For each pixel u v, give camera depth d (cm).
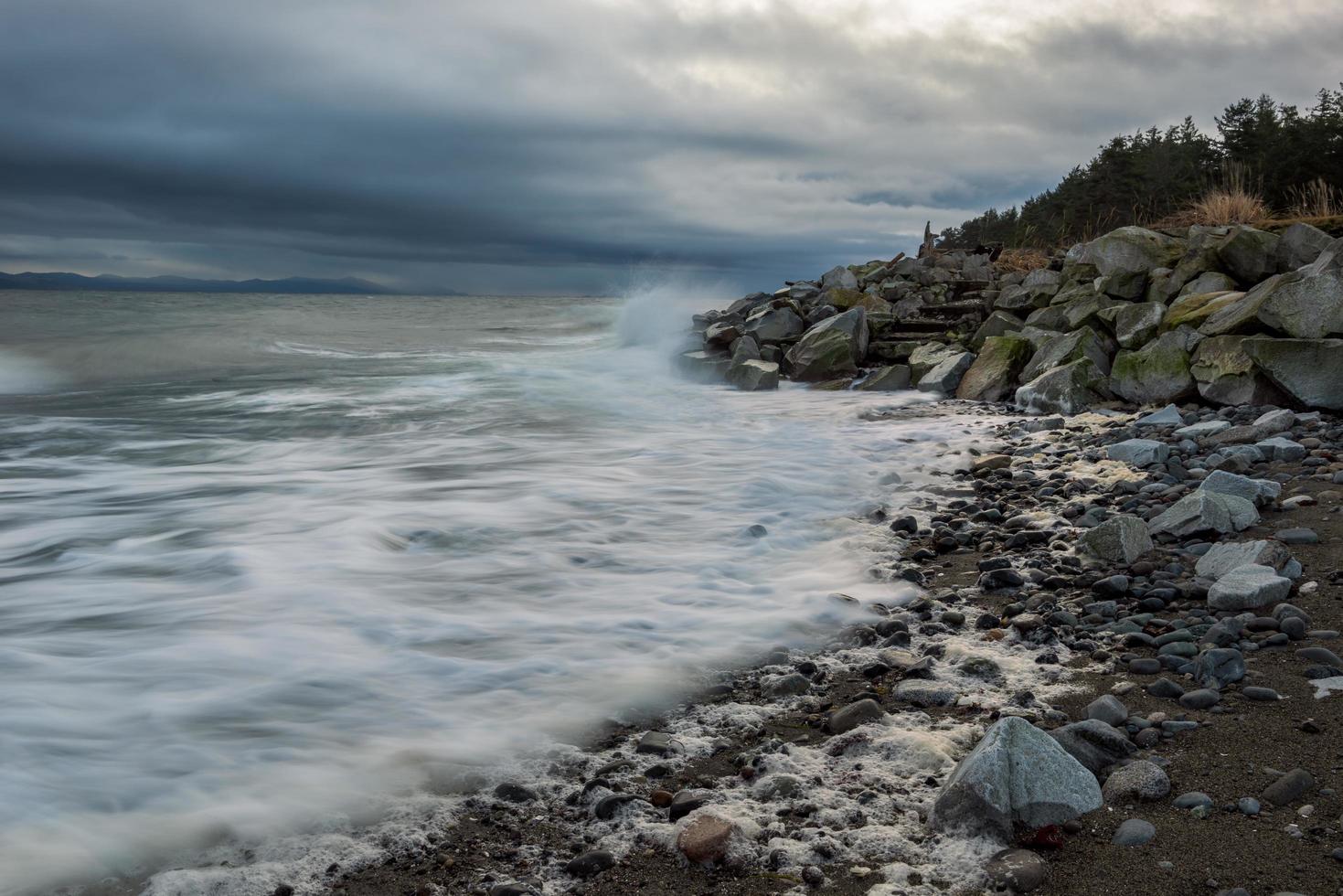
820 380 1559
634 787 322
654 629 469
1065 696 381
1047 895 253
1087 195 4859
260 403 1358
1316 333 934
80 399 1450
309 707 379
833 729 363
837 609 493
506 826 301
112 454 976
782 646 448
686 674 417
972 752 303
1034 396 1154
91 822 297
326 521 676
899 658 429
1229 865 258
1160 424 945
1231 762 314
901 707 381
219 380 1670
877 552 600
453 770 333
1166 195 4372
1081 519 635
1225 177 2397
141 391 1529
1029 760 291
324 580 540
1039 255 2139
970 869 267
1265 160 3944
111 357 1961
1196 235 1488
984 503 706
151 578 549
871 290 1897
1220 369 1002
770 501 742
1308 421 832
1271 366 923
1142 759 321
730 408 1309
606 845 289
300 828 297
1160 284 1319
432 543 623
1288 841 266
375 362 2005
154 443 1045
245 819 301
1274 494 609
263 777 326
